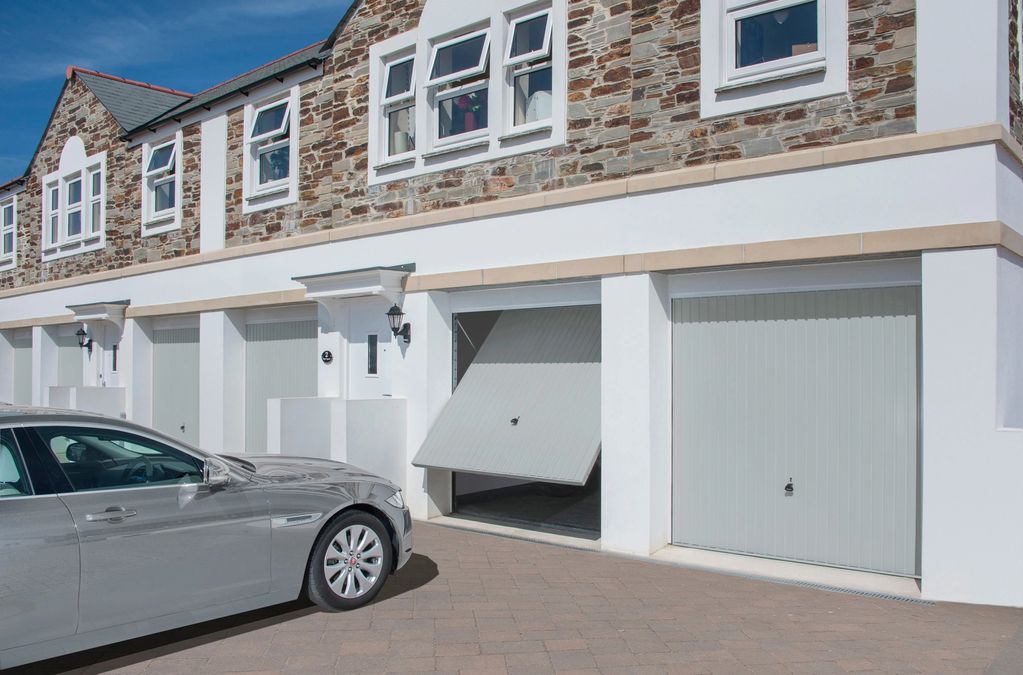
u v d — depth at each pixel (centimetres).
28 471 452
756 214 700
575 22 823
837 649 513
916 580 652
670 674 472
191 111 1246
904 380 658
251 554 526
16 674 473
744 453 737
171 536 489
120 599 467
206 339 1219
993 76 607
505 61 880
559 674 470
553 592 636
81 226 1534
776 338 721
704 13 738
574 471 777
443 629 545
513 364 923
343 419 891
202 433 1220
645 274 760
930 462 616
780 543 717
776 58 716
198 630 543
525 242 850
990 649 512
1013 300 643
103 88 1520
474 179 903
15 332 1802
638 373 762
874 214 645
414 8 977
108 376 1477
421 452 905
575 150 820
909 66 641
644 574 691
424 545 799
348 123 1040
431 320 934
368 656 495
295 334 1145
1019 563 589
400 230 963
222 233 1206
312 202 1080
